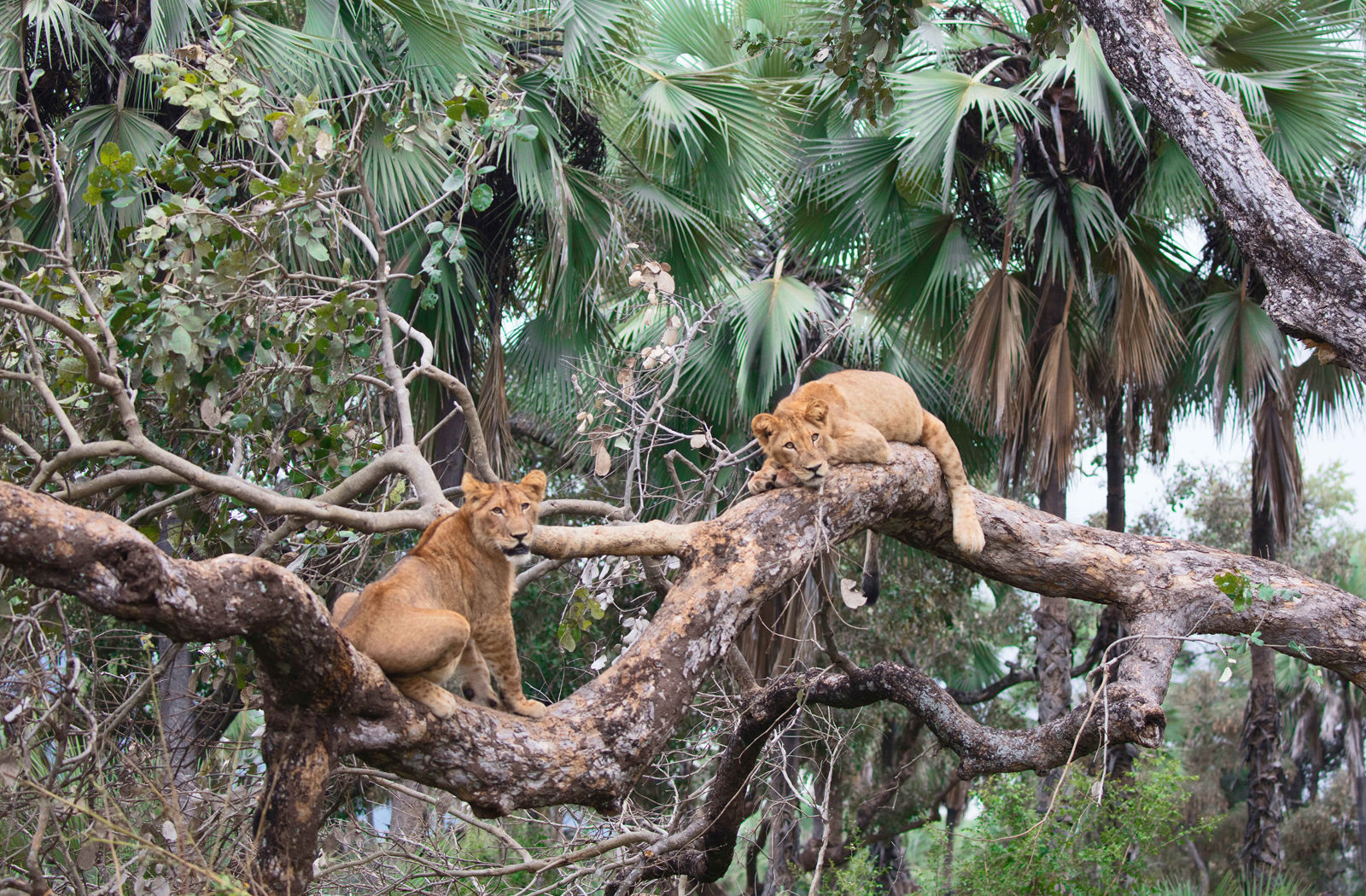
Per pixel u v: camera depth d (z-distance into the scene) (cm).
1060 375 964
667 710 383
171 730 550
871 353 1170
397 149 539
